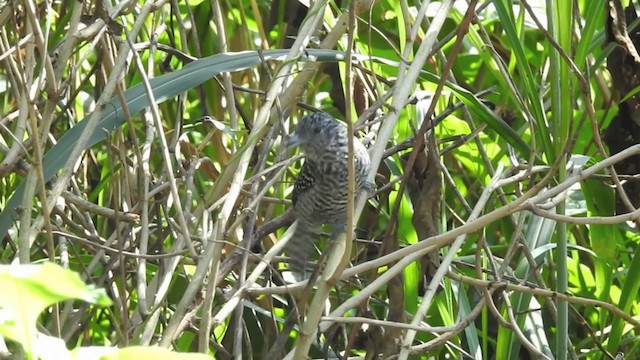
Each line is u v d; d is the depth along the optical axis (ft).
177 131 28.27
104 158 35.68
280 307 33.91
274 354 24.53
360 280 30.07
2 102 35.99
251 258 26.27
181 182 27.81
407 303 27.32
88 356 9.63
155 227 30.32
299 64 32.89
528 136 34.14
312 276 24.71
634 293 27.48
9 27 32.07
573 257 34.22
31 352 9.15
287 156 30.19
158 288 24.26
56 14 35.19
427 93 30.94
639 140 30.40
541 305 32.01
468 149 34.17
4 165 22.97
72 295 8.57
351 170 18.43
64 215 26.09
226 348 29.94
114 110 24.40
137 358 9.67
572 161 28.91
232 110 29.32
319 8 24.56
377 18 37.09
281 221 28.66
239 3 36.04
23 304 8.73
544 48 32.68
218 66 25.79
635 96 29.60
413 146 25.03
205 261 22.61
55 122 28.50
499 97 39.47
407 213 27.71
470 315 23.66
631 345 33.12
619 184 25.81
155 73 36.17
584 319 31.86
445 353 31.94
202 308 22.98
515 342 28.66
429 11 38.58
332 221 28.02
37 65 28.68
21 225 20.34
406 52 26.14
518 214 29.99
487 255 28.91
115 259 26.61
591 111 25.30
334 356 29.14
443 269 23.94
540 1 38.63
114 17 25.57
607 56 30.04
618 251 33.60
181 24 31.27
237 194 23.36
